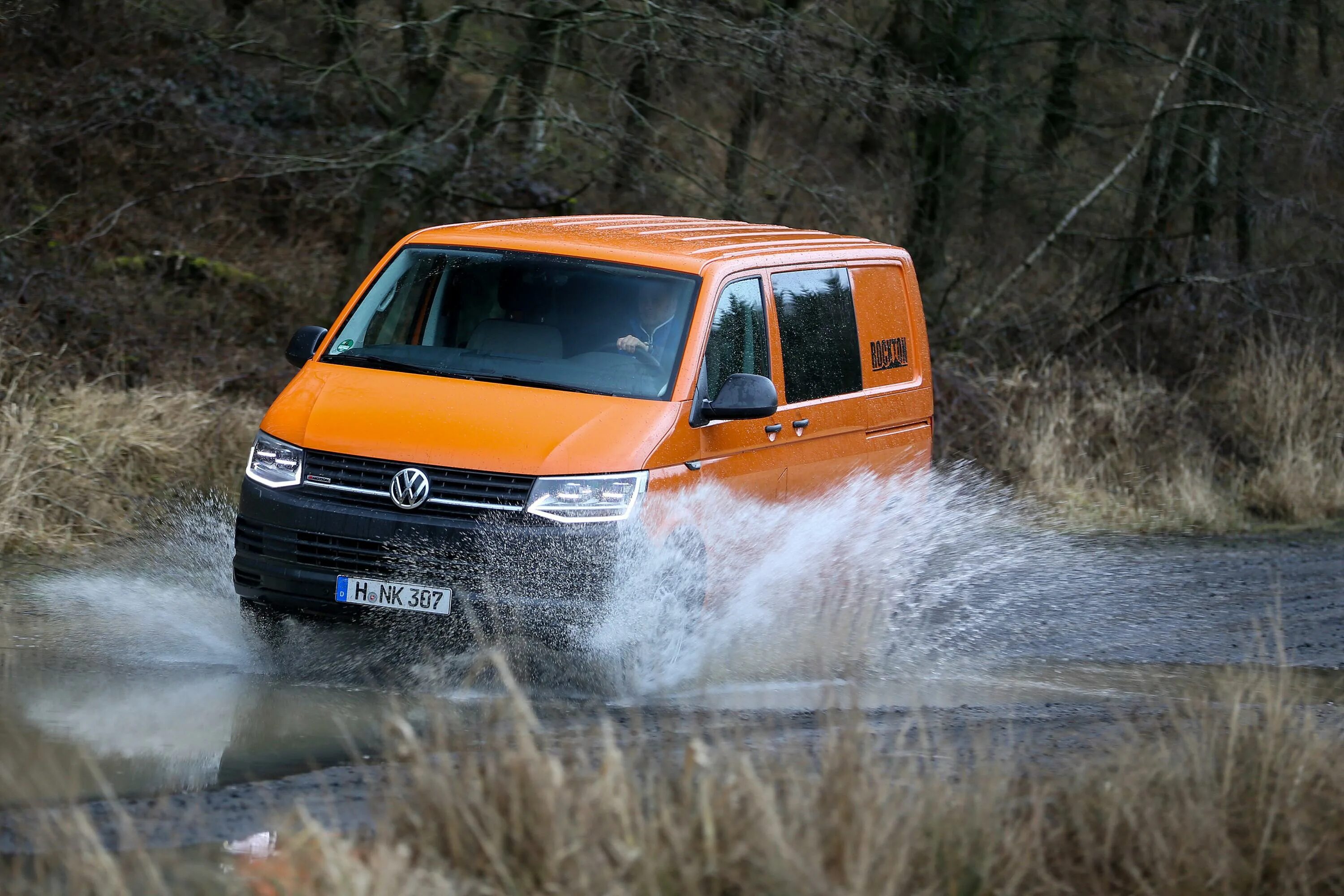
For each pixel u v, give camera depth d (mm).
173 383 20562
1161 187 36031
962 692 12828
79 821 6781
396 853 6656
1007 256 36219
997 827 7414
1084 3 33281
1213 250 35500
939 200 33438
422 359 12914
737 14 25406
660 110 25500
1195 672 14359
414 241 13984
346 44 24984
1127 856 7449
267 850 7520
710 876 6680
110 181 27000
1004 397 26891
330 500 11578
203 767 9016
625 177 26641
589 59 25594
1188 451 27406
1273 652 15477
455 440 11531
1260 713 10555
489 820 6855
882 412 15477
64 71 27703
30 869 7070
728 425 12820
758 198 29672
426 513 11375
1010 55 34594
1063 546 21734
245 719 10180
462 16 24203
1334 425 28594
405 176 28891
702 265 13305
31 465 16578
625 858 6465
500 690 11430
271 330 25531
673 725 10234
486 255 13555
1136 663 14633
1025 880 7262
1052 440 25641
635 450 11750
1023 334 32406
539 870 6660
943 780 8016
